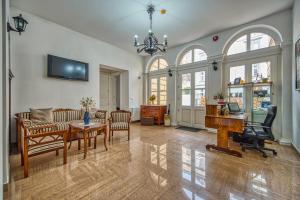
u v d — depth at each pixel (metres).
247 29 4.29
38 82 3.85
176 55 6.03
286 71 3.58
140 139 4.14
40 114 3.54
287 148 3.37
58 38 4.22
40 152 2.30
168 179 2.10
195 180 2.08
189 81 5.80
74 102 4.63
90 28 4.44
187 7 3.38
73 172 2.28
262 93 4.07
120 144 3.69
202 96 5.43
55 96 4.19
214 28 4.45
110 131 4.07
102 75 6.80
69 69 4.41
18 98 3.51
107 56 5.66
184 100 5.98
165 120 6.08
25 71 3.62
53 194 1.77
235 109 3.71
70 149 3.31
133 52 6.74
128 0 3.13
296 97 3.14
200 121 5.50
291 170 2.36
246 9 3.49
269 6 3.40
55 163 2.59
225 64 4.79
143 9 3.46
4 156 1.81
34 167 2.44
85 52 4.92
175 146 3.54
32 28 3.71
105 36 5.02
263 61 4.07
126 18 3.86
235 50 4.61
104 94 6.87
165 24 4.18
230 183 2.01
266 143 3.70
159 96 6.85
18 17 3.10
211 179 2.10
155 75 7.00
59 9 3.47
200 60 5.45
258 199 1.69
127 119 4.31
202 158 2.83
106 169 2.38
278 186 1.94
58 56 4.21
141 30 4.55
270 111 2.93
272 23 3.76
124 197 1.72
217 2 3.21
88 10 3.51
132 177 2.15
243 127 2.85
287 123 3.59
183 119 6.02
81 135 3.28
